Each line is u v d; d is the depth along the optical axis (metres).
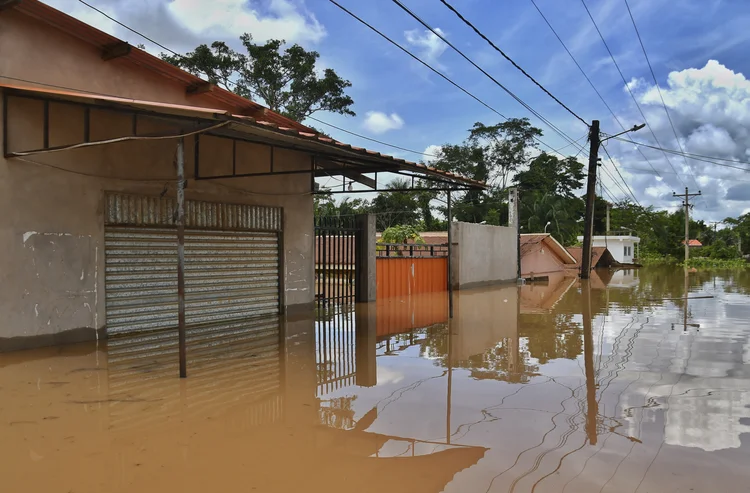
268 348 7.45
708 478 3.27
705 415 4.53
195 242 9.08
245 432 4.04
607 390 5.33
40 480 3.12
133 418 4.31
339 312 11.45
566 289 18.81
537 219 40.75
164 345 7.38
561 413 4.57
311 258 11.50
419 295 15.85
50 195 6.91
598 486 3.15
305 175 11.30
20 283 6.62
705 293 17.17
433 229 37.66
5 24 6.46
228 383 5.47
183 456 3.55
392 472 3.34
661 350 7.48
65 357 6.43
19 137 6.55
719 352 7.34
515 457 3.59
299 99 27.70
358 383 5.59
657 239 58.50
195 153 8.81
